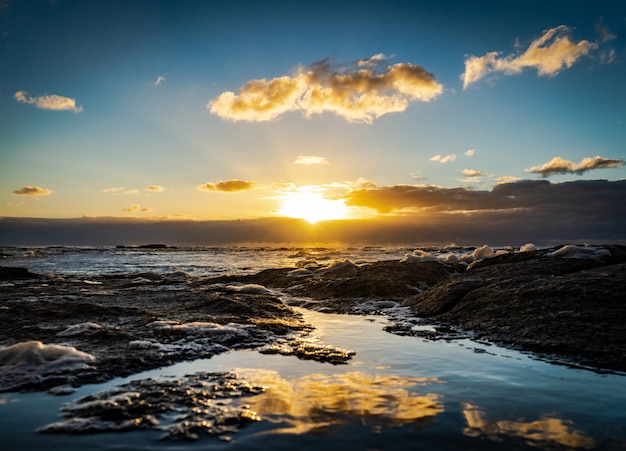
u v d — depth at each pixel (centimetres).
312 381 490
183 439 340
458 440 339
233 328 736
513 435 349
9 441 338
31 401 422
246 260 4028
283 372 527
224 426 365
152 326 740
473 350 643
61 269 2753
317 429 359
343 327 834
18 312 879
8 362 520
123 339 654
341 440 339
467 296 955
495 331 742
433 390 460
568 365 557
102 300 1130
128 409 399
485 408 408
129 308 919
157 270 2652
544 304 791
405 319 920
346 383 484
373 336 747
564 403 422
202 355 600
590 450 324
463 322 834
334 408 406
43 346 555
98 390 455
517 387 471
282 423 371
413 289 1296
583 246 1295
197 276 2083
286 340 707
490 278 1066
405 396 441
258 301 1080
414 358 596
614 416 390
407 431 356
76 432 354
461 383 485
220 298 1033
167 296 1217
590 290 797
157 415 388
